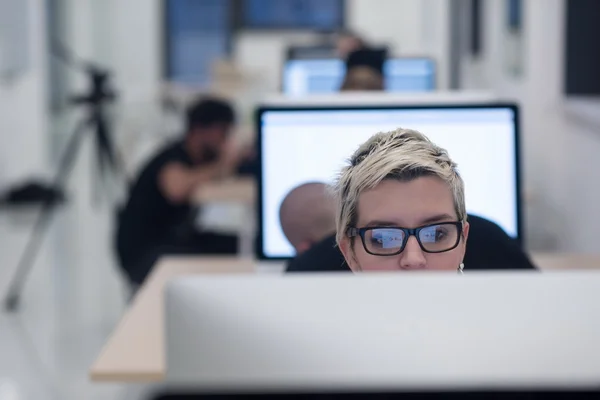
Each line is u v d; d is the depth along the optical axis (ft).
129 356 5.49
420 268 3.94
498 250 5.57
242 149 15.74
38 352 14.52
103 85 21.88
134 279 14.03
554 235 15.87
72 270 20.02
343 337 2.47
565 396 2.48
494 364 2.48
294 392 2.48
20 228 21.47
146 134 25.49
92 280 19.33
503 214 7.41
